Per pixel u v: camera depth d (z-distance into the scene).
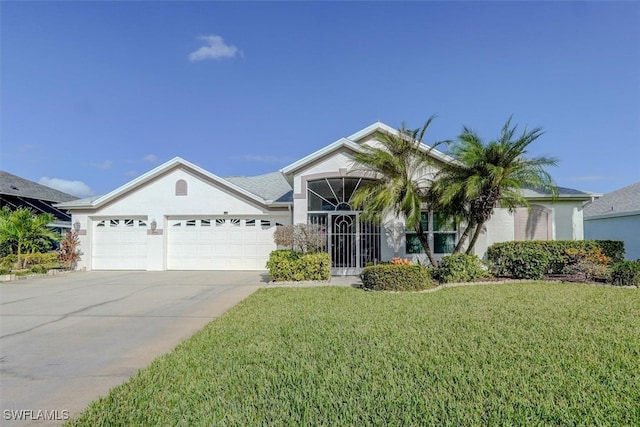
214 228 18.88
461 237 14.20
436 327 6.82
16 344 6.45
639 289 11.14
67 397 4.36
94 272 18.11
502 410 3.71
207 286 13.16
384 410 3.75
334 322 7.32
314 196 16.08
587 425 3.43
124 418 3.74
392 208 13.98
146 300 10.52
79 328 7.50
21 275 16.05
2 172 28.14
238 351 5.63
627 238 19.89
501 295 10.20
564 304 8.84
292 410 3.80
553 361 5.02
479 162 12.92
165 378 4.70
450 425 3.46
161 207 18.89
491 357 5.20
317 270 13.55
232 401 4.03
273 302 9.56
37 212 26.78
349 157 15.57
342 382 4.42
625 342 5.80
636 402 3.85
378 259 15.59
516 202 13.80
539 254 13.32
